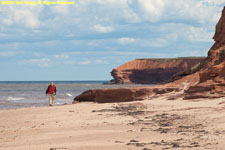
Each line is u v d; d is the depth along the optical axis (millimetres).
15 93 103500
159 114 23859
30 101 64812
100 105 33688
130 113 25656
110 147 12172
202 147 11383
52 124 20859
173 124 18406
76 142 13867
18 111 31359
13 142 14930
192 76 44250
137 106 30656
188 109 24984
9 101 65062
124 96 45625
